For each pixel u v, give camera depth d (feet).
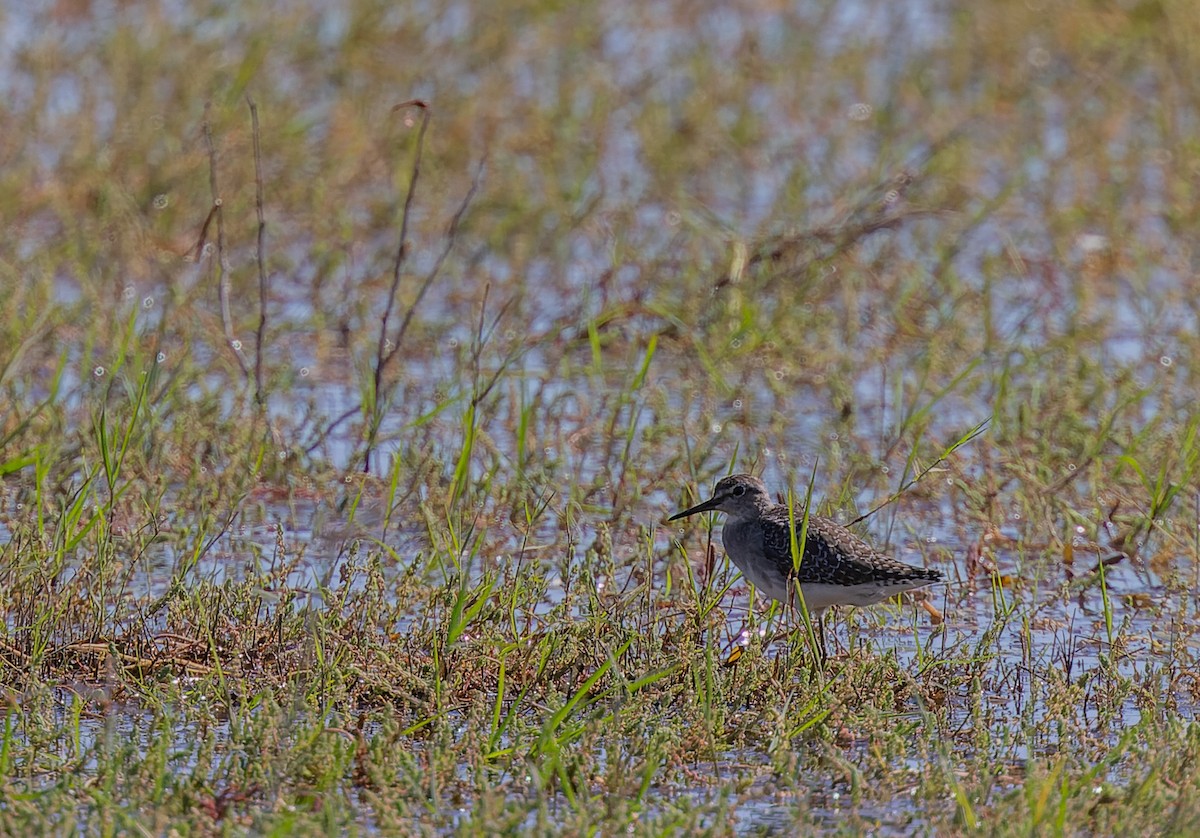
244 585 36.58
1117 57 87.15
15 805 27.71
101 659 34.94
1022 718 33.32
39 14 85.35
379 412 48.57
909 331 57.82
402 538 43.16
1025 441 48.21
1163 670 34.53
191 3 85.92
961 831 27.81
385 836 27.14
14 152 69.05
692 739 31.32
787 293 59.67
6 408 48.08
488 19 88.89
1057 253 64.69
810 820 28.66
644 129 77.00
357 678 33.76
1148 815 27.81
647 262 62.64
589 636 35.32
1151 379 54.44
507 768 30.27
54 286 60.03
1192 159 72.90
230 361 54.03
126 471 44.21
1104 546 43.47
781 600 37.65
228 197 66.23
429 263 64.18
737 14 95.86
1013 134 79.20
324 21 87.04
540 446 48.42
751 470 44.16
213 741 30.04
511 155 73.82
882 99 83.71
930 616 39.70
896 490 46.65
